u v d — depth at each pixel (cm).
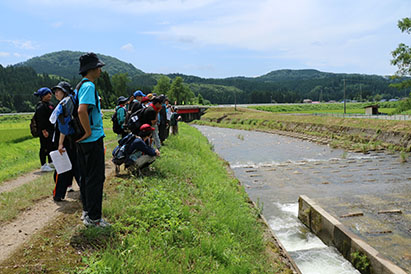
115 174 728
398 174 1436
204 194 732
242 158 1977
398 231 732
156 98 714
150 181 665
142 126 702
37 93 782
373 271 556
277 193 1151
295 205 1006
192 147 1492
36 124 819
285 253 582
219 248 452
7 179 764
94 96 377
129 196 556
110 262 332
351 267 610
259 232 647
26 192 583
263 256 543
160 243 415
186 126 3900
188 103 12544
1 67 15550
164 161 857
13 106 11012
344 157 1916
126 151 681
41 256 341
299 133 3397
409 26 4119
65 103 385
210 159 1452
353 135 2619
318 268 606
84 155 394
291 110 8481
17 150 1256
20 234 398
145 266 352
